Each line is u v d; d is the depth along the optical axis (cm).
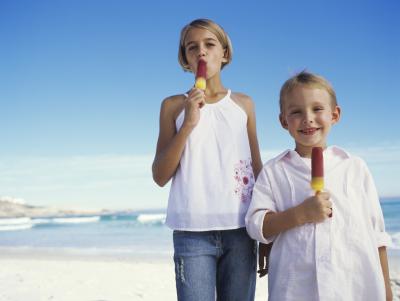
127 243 1862
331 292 228
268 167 261
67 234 2581
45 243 2009
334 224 237
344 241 235
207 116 275
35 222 4491
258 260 314
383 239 244
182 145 261
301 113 249
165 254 1333
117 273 902
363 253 234
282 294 237
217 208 261
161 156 267
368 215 244
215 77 286
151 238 2072
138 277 845
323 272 230
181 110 281
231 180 266
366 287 232
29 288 733
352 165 251
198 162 268
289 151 257
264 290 678
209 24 282
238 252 264
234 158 271
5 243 2080
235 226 260
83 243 1936
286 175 254
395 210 3228
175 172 273
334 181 246
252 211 254
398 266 909
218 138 273
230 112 279
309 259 234
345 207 240
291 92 252
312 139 248
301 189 249
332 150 256
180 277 260
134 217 4322
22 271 941
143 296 669
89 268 988
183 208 263
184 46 293
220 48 284
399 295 588
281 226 238
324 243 234
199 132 271
